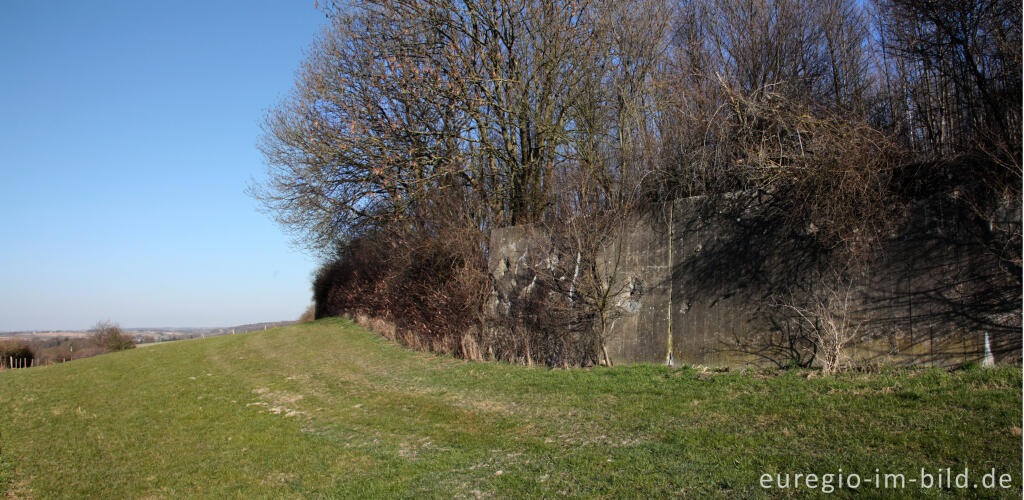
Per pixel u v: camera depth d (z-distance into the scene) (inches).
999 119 335.3
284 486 287.1
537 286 545.3
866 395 294.7
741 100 436.8
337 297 1359.5
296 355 807.7
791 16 552.4
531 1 647.1
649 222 473.4
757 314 404.8
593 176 550.3
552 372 477.4
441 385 491.8
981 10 362.6
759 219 410.9
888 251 352.8
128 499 289.4
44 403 570.9
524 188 674.8
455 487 253.4
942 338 330.0
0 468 350.6
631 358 468.8
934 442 219.5
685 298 443.8
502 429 340.2
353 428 387.5
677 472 230.1
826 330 360.8
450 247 665.0
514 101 660.1
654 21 622.2
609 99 627.5
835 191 363.6
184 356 911.7
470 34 661.3
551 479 245.1
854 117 405.4
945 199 336.2
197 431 416.2
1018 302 306.0
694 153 480.4
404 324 775.7
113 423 460.1
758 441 252.1
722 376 384.5
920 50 411.8
